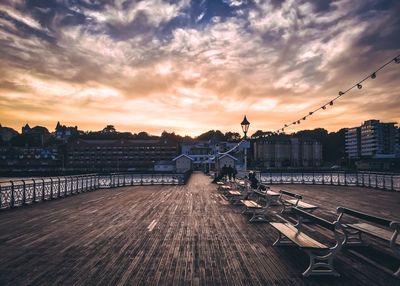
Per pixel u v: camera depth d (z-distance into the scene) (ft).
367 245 26.18
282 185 97.55
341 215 24.79
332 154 519.19
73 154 442.50
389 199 58.90
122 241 27.71
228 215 41.24
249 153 396.98
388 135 501.56
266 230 32.09
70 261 22.22
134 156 433.07
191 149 370.12
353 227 24.36
